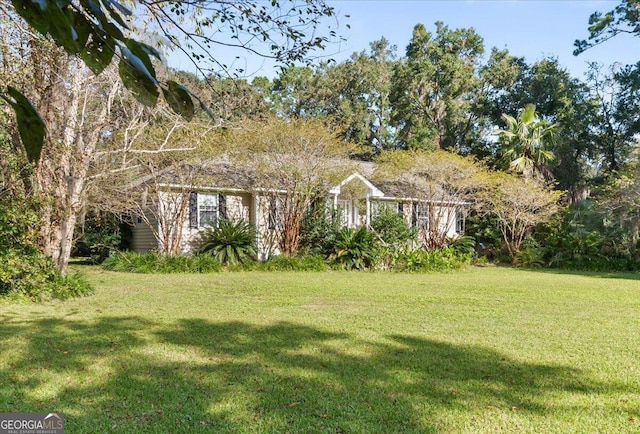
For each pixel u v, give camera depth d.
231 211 17.02
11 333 5.98
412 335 6.06
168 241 15.41
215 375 4.38
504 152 22.67
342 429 3.28
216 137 13.80
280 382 4.21
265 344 5.54
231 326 6.53
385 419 3.45
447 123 32.47
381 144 33.12
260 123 14.98
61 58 7.84
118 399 3.79
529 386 4.20
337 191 17.00
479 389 4.10
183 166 15.20
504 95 31.38
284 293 9.93
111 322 6.73
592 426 3.37
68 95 8.76
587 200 21.50
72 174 9.15
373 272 15.05
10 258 8.30
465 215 20.48
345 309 7.98
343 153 16.14
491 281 12.73
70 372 4.44
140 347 5.33
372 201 19.19
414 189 18.45
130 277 12.79
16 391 3.92
